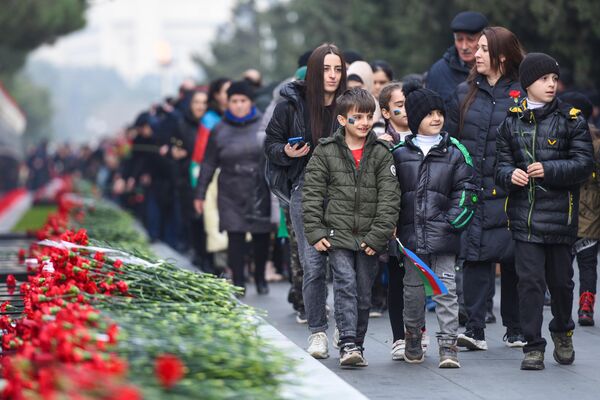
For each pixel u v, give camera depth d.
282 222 22.89
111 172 65.75
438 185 16.59
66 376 9.34
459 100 19.05
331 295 26.33
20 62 130.25
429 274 15.96
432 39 57.75
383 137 18.62
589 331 20.77
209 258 32.47
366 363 16.98
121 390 8.99
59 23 95.19
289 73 106.44
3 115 89.69
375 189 16.58
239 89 25.39
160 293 15.77
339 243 16.50
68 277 15.39
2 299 18.66
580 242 21.30
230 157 25.36
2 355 13.43
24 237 39.06
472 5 46.97
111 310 13.96
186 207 33.16
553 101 16.50
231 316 14.71
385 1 69.38
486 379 16.05
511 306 18.81
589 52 44.53
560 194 16.39
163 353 11.52
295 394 11.27
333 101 17.78
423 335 18.06
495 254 18.23
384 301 23.30
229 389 10.86
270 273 29.64
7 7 91.69
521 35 47.44
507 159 16.66
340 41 91.06
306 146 17.31
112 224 34.91
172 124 37.72
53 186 81.81
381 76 25.33
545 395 15.01
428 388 15.43
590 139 16.41
